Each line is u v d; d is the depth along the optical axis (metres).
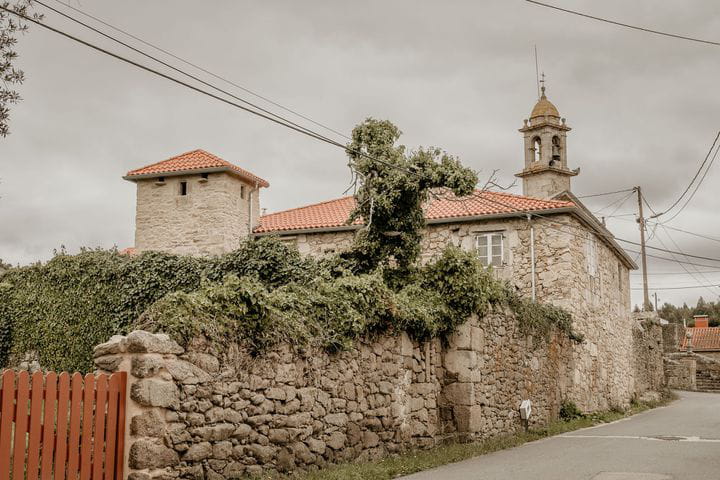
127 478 7.50
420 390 13.42
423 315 13.09
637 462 10.91
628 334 30.53
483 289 14.81
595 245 26.00
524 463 11.16
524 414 16.72
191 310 8.45
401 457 11.81
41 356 18.38
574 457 11.74
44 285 18.59
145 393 7.60
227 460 8.59
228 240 25.05
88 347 17.88
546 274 22.92
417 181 15.27
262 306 9.35
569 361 21.41
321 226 25.03
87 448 7.22
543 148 29.05
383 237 15.55
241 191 26.20
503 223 23.73
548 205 23.25
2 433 6.48
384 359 12.15
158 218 25.59
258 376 9.20
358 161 15.59
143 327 8.32
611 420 20.98
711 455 11.69
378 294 11.99
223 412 8.59
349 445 10.95
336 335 10.69
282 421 9.52
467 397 14.25
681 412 23.94
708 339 56.56
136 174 25.67
